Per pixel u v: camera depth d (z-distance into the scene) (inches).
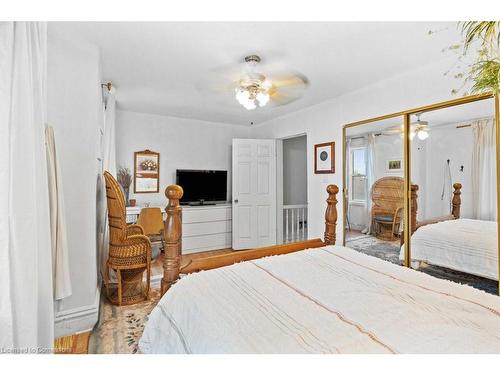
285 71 106.0
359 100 126.3
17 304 42.9
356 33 79.1
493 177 85.4
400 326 36.3
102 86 115.6
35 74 49.9
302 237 198.2
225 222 188.4
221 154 205.2
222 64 100.2
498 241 82.7
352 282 51.4
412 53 91.1
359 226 128.3
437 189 99.8
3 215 41.3
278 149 192.7
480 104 87.0
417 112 104.0
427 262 103.5
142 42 84.5
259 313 40.3
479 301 43.0
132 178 171.9
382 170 117.7
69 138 81.5
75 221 82.7
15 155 43.0
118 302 98.6
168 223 59.6
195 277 54.2
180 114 177.6
